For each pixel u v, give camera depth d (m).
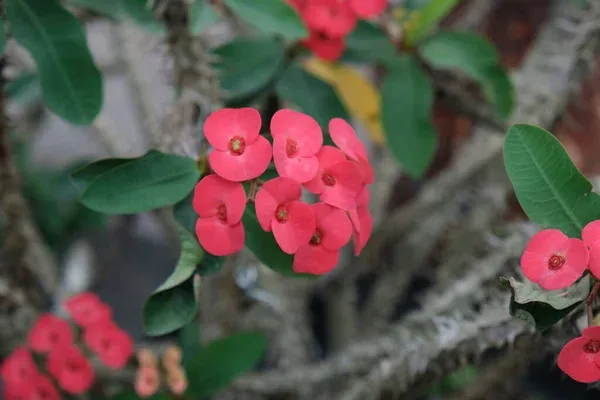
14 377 0.40
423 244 0.58
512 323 0.34
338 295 0.61
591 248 0.29
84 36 0.35
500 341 0.34
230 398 0.47
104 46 0.73
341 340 0.60
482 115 0.45
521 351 0.35
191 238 0.31
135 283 0.71
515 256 0.37
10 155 0.41
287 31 0.37
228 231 0.31
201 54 0.37
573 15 0.44
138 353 0.42
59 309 0.52
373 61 0.43
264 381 0.46
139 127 0.70
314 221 0.30
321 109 0.41
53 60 0.36
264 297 0.48
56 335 0.40
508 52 0.63
